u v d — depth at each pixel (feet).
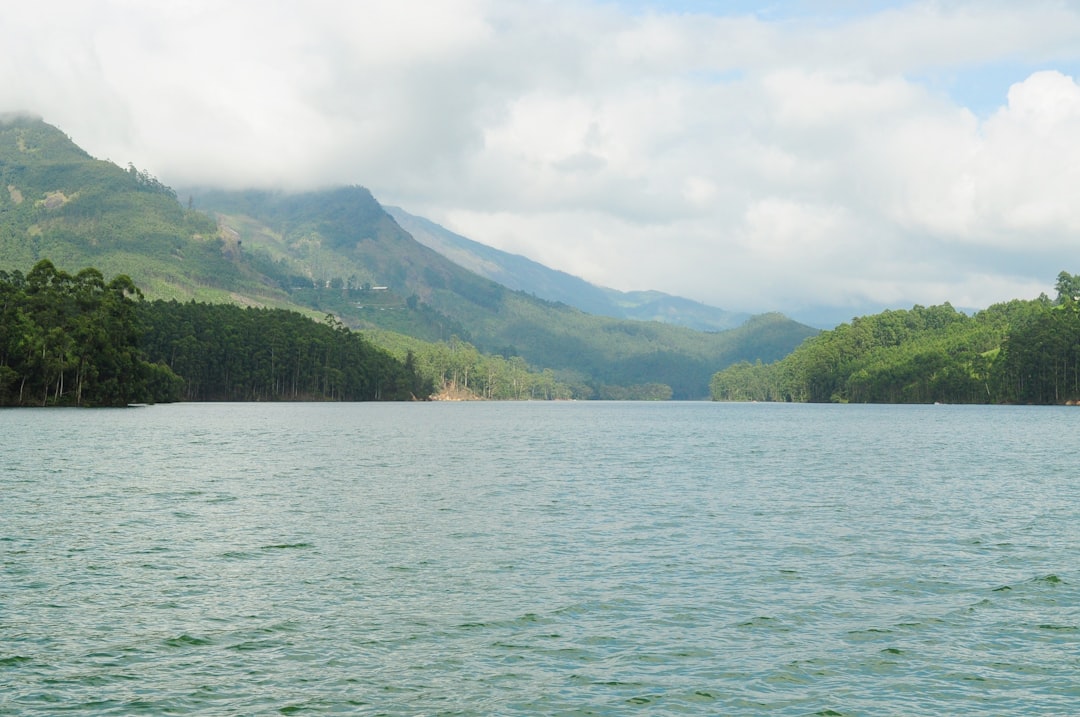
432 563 111.75
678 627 84.53
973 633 83.41
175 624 84.43
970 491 191.62
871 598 95.66
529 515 152.15
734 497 179.01
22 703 65.21
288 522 142.41
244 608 90.07
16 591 95.66
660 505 166.20
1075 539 131.34
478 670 72.79
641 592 97.45
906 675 72.43
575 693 68.08
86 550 117.80
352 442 345.51
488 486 195.72
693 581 102.78
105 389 632.38
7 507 154.51
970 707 66.13
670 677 71.51
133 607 90.12
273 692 67.82
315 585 99.81
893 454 301.63
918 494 185.78
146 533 130.93
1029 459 278.05
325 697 66.95
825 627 84.99
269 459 257.55
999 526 143.23
